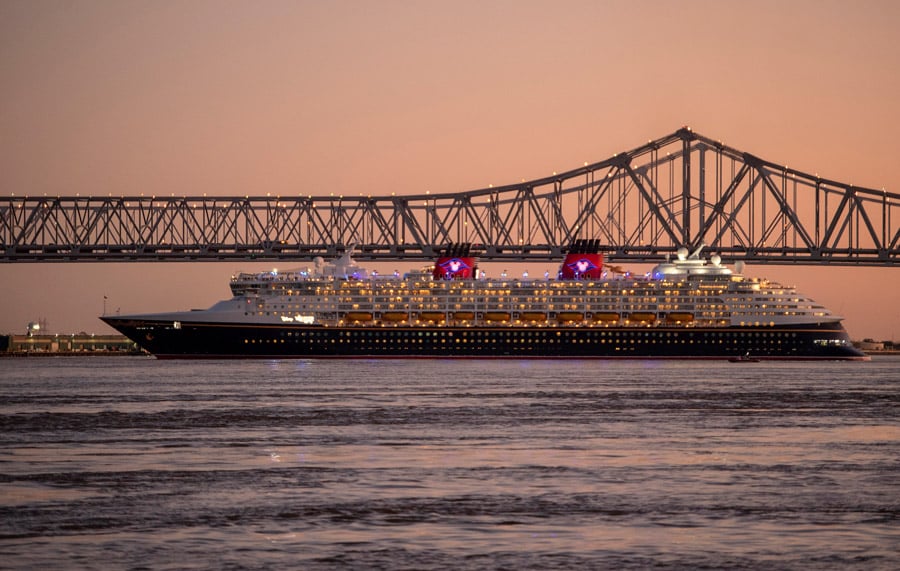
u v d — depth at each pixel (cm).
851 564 16962
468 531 18775
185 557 17238
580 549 17712
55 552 17475
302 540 18188
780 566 16850
